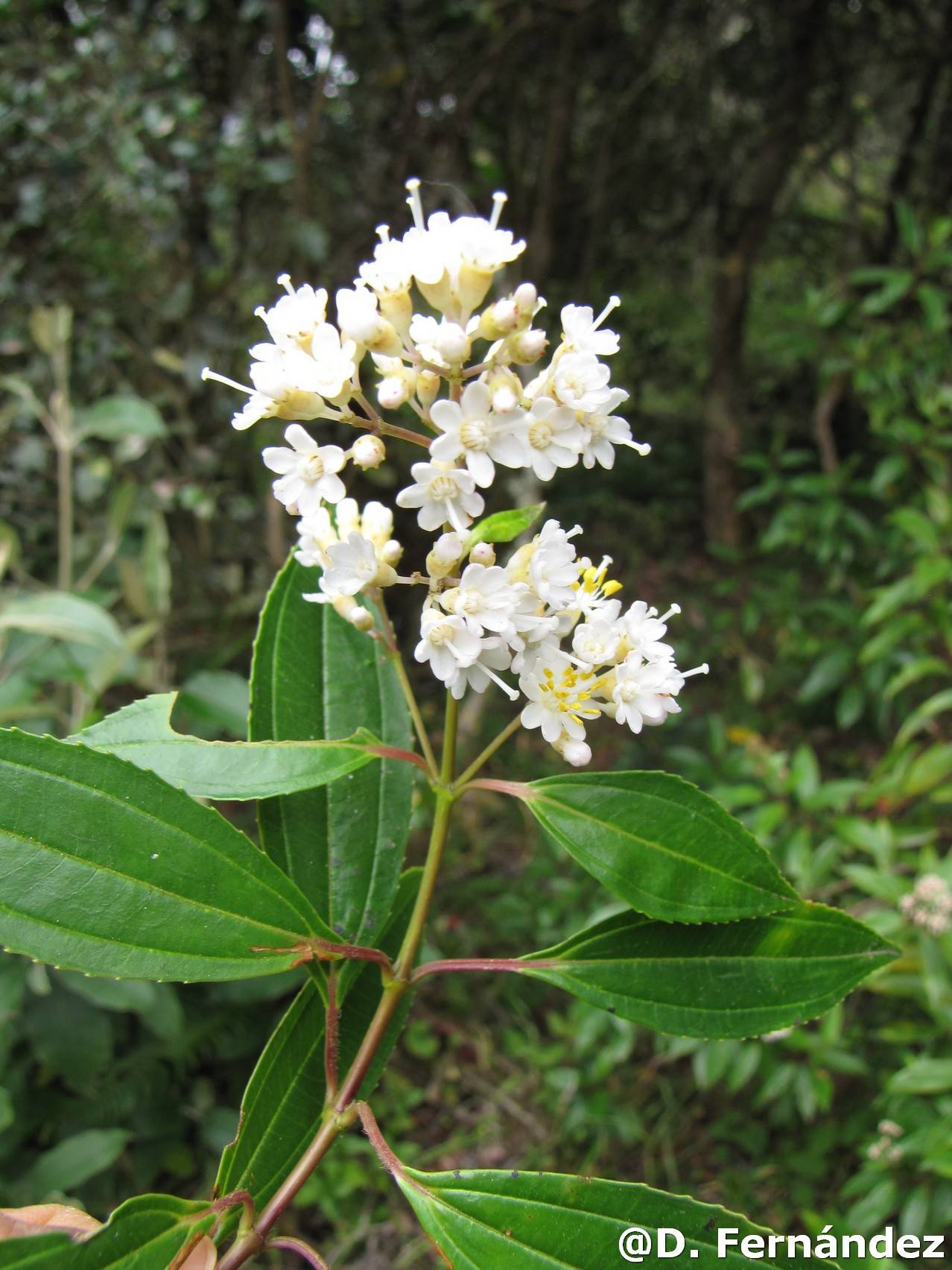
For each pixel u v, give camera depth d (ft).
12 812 0.46
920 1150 1.02
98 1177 1.23
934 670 1.30
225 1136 1.26
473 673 0.49
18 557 1.40
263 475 1.80
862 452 2.82
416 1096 1.41
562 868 1.62
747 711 2.06
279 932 0.49
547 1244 0.47
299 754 0.51
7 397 1.70
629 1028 1.24
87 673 1.22
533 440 0.48
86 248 1.75
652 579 2.65
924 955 1.05
